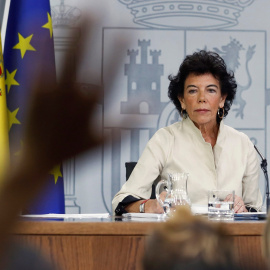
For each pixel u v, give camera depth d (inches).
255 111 363.6
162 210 204.2
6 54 294.5
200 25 366.3
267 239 48.7
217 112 238.5
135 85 361.1
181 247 29.7
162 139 233.5
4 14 355.9
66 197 354.9
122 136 23.7
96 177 354.6
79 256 147.2
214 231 30.3
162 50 363.9
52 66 21.5
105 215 188.5
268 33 365.7
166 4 365.1
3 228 21.6
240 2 366.0
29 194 21.4
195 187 224.8
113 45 20.7
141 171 226.5
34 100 20.6
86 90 20.6
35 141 20.5
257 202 235.6
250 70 365.1
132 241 148.1
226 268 29.4
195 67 234.5
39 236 146.0
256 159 237.8
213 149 231.5
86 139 20.6
